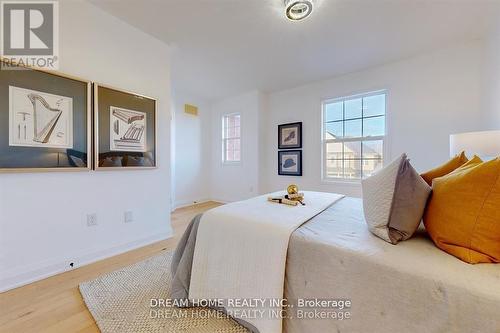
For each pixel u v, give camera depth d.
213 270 1.24
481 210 0.76
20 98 1.55
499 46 2.07
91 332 1.14
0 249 1.50
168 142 2.58
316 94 3.69
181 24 2.17
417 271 0.74
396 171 0.98
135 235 2.27
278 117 4.18
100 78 1.98
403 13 1.98
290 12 1.91
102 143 1.98
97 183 1.98
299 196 1.73
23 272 1.58
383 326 0.79
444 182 0.91
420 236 1.01
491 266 0.73
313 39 2.41
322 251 0.94
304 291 0.98
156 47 2.43
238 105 4.47
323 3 1.85
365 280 0.83
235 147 4.65
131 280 1.62
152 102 2.38
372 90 3.12
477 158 1.01
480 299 0.63
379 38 2.39
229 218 1.27
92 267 1.83
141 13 2.02
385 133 3.07
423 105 2.75
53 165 1.70
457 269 0.72
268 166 4.34
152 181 2.43
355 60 2.90
